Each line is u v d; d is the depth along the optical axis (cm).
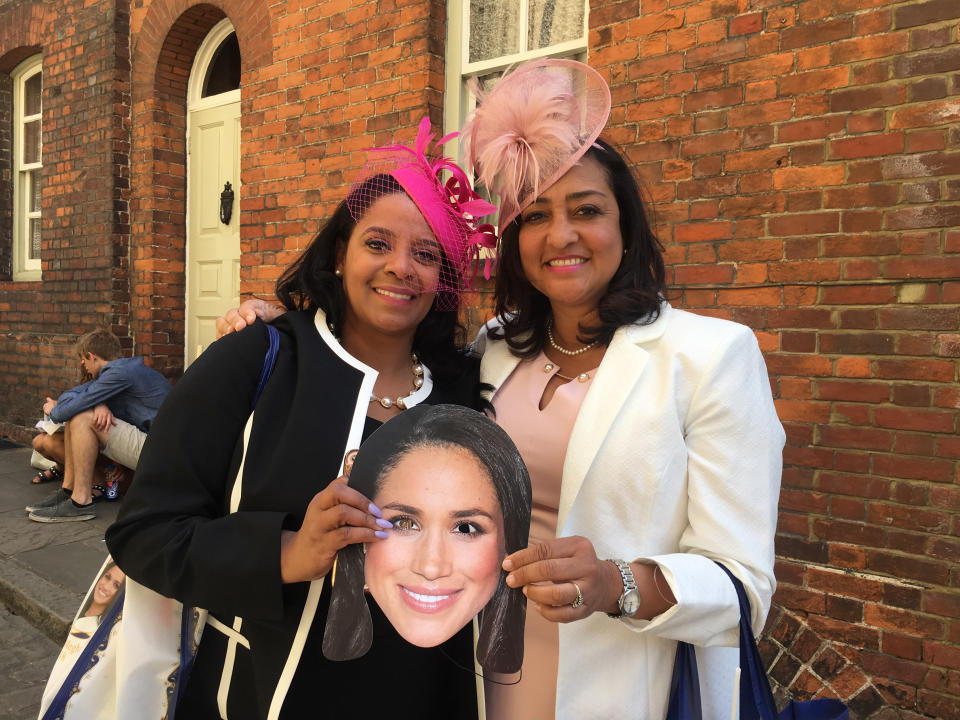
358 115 416
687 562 115
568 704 128
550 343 146
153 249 569
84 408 460
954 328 238
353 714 119
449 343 143
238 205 543
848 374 257
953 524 238
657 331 129
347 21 417
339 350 127
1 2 672
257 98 467
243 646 123
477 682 125
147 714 128
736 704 117
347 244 131
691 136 290
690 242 291
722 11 281
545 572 102
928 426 243
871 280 252
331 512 103
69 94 608
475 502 112
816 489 264
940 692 239
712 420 121
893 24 246
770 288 273
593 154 131
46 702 131
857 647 255
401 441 114
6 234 717
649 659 129
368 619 108
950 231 237
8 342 672
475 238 135
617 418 125
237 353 124
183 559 112
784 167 269
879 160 250
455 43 390
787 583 269
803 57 264
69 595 351
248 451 119
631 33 304
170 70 564
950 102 236
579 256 130
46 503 468
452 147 390
